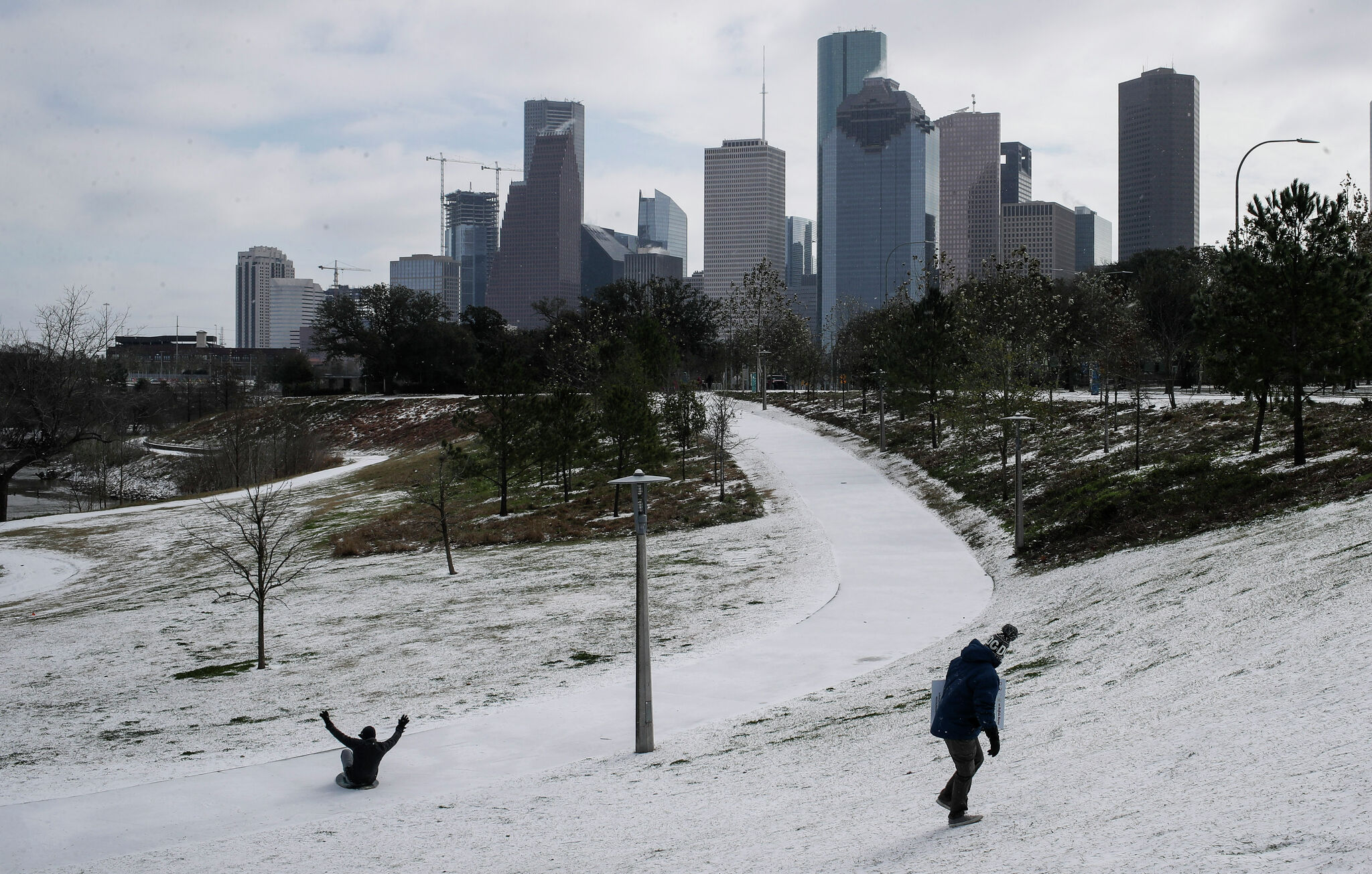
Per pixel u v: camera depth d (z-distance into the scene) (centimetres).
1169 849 657
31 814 1294
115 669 2306
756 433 6744
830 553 3094
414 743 1580
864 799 1007
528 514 4612
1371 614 1205
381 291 12419
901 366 5309
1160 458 3475
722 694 1769
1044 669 1555
